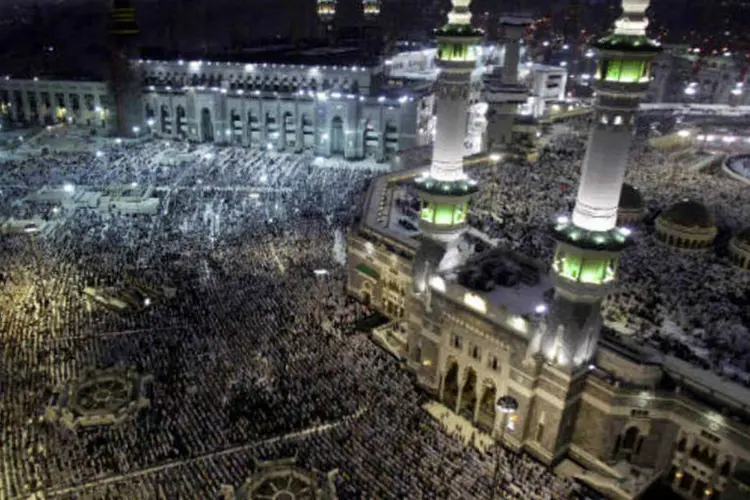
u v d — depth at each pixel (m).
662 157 121.25
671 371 47.72
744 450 42.72
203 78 150.38
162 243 83.88
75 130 151.62
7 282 71.44
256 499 41.97
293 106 136.75
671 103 182.50
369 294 71.12
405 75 155.88
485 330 50.81
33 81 153.62
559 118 150.62
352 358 59.72
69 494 41.78
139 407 50.66
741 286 68.62
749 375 48.31
